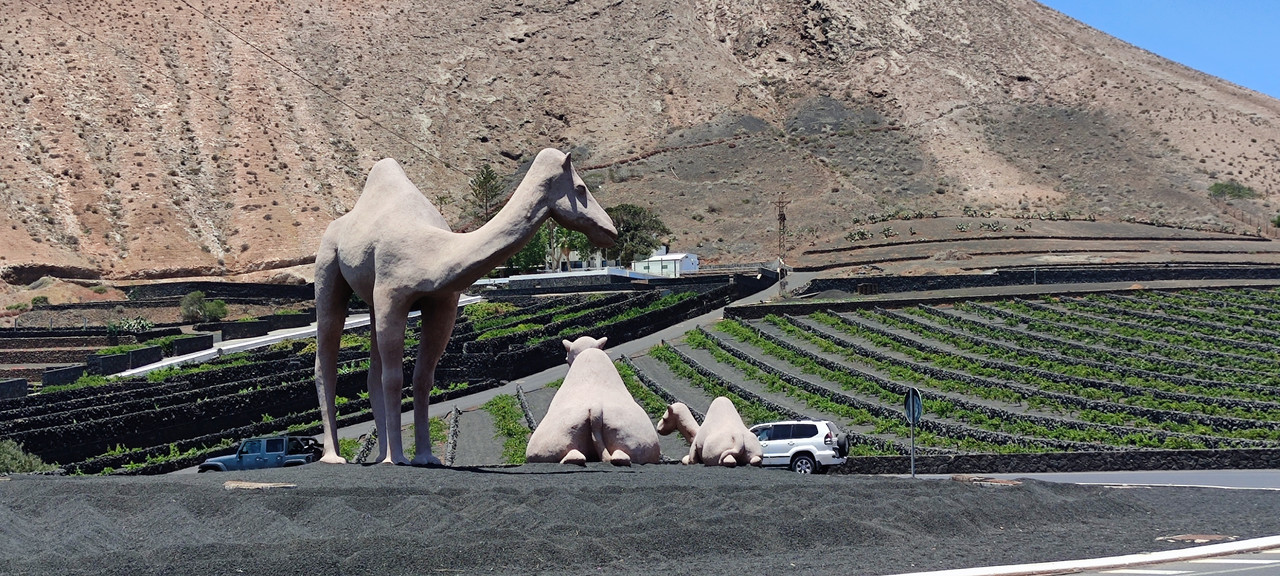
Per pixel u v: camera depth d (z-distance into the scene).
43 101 129.62
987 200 134.00
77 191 116.38
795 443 33.19
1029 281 72.00
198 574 13.52
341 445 41.62
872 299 60.09
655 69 175.62
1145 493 25.02
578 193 21.25
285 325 75.75
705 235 121.06
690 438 28.00
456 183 147.25
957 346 51.16
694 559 16.08
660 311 64.62
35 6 147.12
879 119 163.75
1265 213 129.75
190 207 120.31
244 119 141.75
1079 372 45.38
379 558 14.46
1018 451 35.66
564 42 181.25
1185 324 52.88
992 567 15.41
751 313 60.31
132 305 81.00
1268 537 18.62
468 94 168.50
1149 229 107.56
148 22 154.88
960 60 181.38
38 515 17.19
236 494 17.58
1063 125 163.25
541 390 51.41
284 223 119.38
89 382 51.53
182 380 50.72
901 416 40.28
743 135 157.62
